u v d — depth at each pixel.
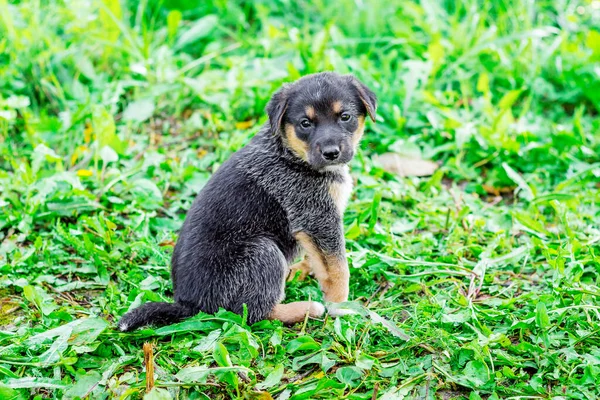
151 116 2.01
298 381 1.45
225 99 1.98
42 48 2.06
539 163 1.89
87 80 2.07
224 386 1.44
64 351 1.48
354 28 2.19
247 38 2.18
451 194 1.83
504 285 1.62
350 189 1.61
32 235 1.70
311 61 2.00
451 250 1.68
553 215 1.77
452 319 1.51
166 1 2.26
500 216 1.74
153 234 1.74
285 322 1.55
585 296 1.55
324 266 1.58
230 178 1.57
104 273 1.63
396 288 1.62
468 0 2.25
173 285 1.56
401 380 1.46
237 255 1.53
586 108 2.05
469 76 2.06
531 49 2.11
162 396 1.40
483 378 1.44
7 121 1.90
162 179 1.82
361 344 1.50
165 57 2.07
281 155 1.58
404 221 1.75
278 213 1.58
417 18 2.15
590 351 1.48
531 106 2.05
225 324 1.50
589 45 2.09
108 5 2.06
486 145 1.90
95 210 1.76
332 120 1.57
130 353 1.50
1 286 1.61
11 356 1.48
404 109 1.97
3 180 1.76
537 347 1.47
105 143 1.82
